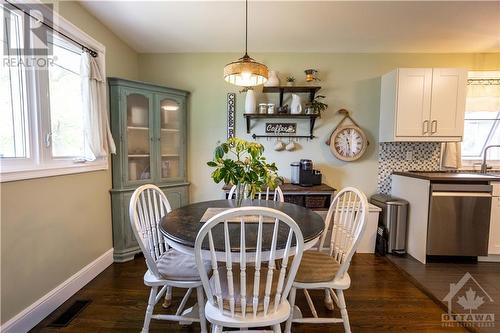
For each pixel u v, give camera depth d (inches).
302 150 124.7
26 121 63.9
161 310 70.4
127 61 113.0
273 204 73.6
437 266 98.6
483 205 97.9
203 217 59.7
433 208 98.7
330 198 107.2
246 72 61.3
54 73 74.1
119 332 62.4
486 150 117.3
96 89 85.5
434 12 85.0
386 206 110.3
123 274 90.0
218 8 83.2
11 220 58.2
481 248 99.3
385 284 85.1
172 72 123.0
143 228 60.5
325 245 100.3
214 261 41.8
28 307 62.5
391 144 123.8
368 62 121.8
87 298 75.8
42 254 66.7
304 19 90.4
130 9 83.7
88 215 85.5
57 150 75.1
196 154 125.6
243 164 56.6
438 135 108.6
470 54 120.6
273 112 117.3
